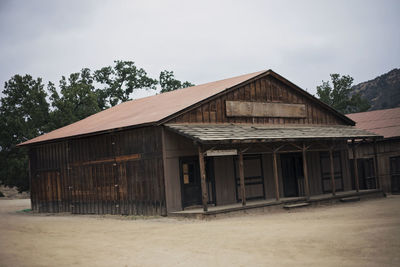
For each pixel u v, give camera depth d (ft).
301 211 59.67
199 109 61.82
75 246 35.99
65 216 68.49
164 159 57.00
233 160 65.92
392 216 46.14
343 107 164.45
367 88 383.86
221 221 49.90
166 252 32.86
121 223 52.34
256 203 61.46
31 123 128.77
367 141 84.79
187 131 55.83
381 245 31.14
